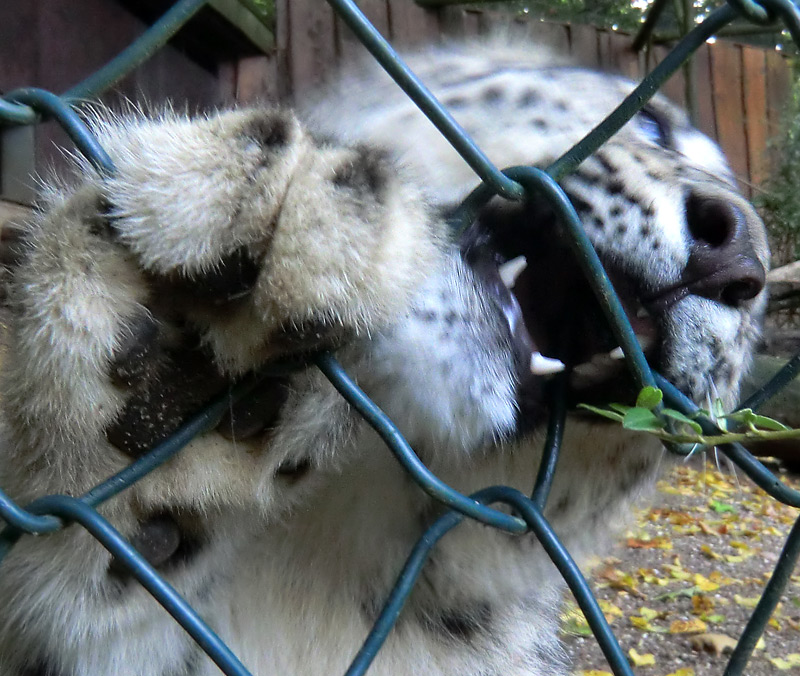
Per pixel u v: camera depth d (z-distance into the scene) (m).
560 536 1.89
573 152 1.00
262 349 1.03
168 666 1.48
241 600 1.60
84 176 1.04
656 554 5.18
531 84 2.05
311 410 1.24
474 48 2.68
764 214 7.20
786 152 7.68
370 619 1.76
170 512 1.19
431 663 1.86
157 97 4.24
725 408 1.51
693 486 6.20
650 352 1.45
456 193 1.65
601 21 6.96
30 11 3.76
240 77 5.56
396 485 1.60
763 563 5.09
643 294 1.46
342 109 2.19
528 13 6.83
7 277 1.11
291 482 1.34
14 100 0.95
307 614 1.72
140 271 0.99
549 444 1.38
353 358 1.30
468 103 1.99
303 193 0.99
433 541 1.13
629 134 1.82
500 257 1.45
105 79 0.95
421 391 1.38
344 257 1.00
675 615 4.32
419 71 2.30
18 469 1.12
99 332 0.98
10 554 1.34
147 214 0.97
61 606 1.31
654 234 1.46
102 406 1.02
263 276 0.98
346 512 1.63
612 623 4.20
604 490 1.89
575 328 1.45
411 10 6.25
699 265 1.44
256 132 0.99
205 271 0.97
